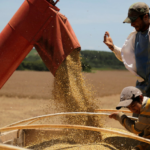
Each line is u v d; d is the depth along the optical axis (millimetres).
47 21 4066
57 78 4188
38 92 17203
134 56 3555
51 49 4133
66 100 4082
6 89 18906
